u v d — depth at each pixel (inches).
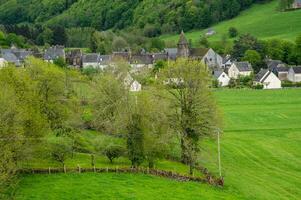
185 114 3462.1
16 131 2711.6
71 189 2807.6
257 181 3346.5
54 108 3563.0
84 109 4621.1
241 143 4333.2
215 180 3159.5
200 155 3757.4
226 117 5398.6
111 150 3390.7
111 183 2950.3
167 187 2960.1
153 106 3373.5
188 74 3491.6
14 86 3056.1
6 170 2625.5
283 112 5610.2
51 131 3508.9
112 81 4210.1
